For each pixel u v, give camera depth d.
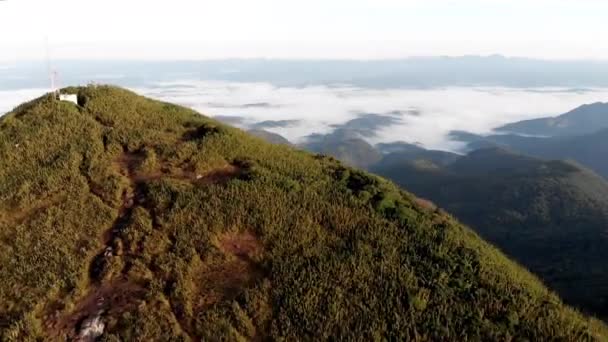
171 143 29.83
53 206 24.80
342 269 21.02
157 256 21.70
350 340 18.27
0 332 19.14
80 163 27.88
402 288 20.27
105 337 18.39
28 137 29.92
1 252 22.64
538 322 19.17
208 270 21.20
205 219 23.48
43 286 20.72
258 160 28.88
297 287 20.16
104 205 24.72
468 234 25.06
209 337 18.45
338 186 26.72
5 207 25.16
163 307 19.42
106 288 20.47
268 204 24.48
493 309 19.66
